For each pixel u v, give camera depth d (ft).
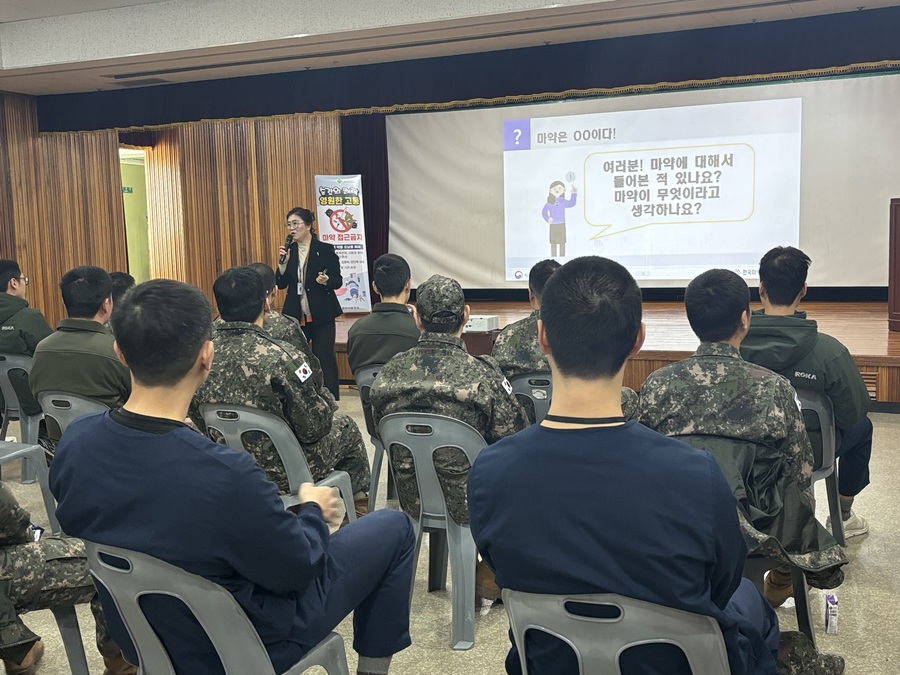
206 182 31.12
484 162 27.73
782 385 6.17
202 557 4.32
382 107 21.11
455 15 17.20
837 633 7.73
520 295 28.53
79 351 9.48
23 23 20.70
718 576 3.80
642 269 26.25
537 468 3.76
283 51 19.75
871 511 10.99
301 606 5.03
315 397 8.12
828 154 24.27
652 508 3.59
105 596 4.71
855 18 17.31
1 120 25.17
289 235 18.34
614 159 26.12
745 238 25.18
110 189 29.40
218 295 8.20
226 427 8.16
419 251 29.04
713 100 24.91
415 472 7.79
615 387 3.88
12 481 13.37
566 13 16.97
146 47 19.71
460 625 7.75
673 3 16.43
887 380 16.26
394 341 10.94
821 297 25.66
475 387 7.48
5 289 12.77
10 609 5.69
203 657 4.64
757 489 6.18
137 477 4.31
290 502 8.20
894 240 19.35
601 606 3.75
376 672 6.06
